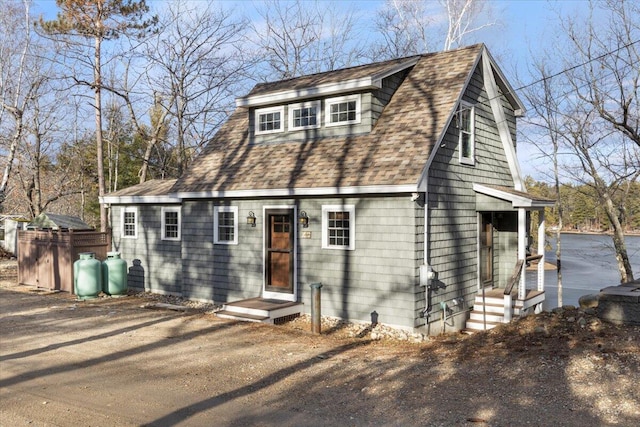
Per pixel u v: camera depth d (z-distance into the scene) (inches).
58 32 848.9
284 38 1186.6
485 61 550.9
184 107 1051.9
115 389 279.1
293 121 556.1
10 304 566.3
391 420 228.4
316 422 229.3
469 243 520.7
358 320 461.1
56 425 227.1
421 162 431.5
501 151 592.7
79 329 434.9
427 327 449.4
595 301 378.9
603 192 691.4
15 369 316.5
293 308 490.3
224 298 557.6
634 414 214.8
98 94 858.8
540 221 551.2
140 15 894.4
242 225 542.3
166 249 637.9
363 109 503.2
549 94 728.3
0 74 962.1
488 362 303.1
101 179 839.7
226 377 301.9
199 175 584.4
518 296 510.0
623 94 635.5
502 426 212.4
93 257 620.4
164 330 433.1
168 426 226.2
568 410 223.9
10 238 1141.7
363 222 457.7
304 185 472.4
